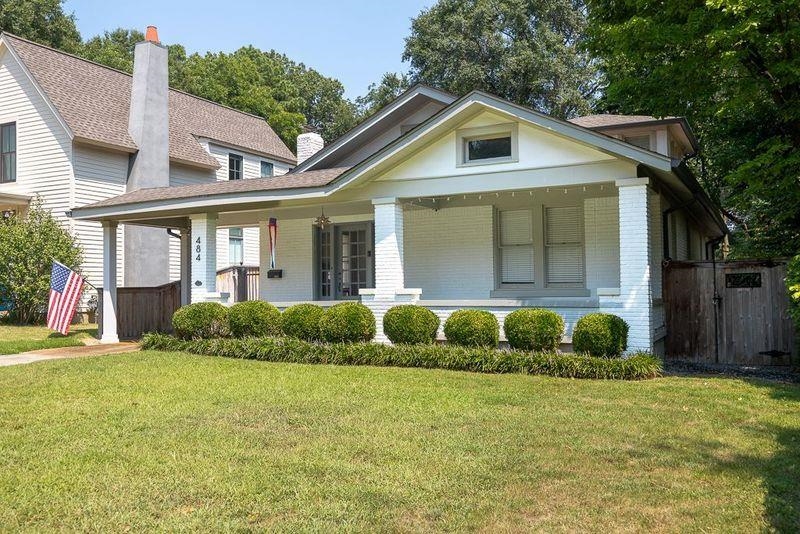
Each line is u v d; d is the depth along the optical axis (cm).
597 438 580
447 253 1381
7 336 1522
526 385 835
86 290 1902
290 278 1628
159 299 1689
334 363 1053
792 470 487
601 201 1230
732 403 722
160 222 1591
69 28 3875
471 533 386
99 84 2178
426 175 1152
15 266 1688
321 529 392
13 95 1998
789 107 1108
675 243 1434
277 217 1548
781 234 1541
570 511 416
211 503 436
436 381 869
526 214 1314
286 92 4825
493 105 1048
